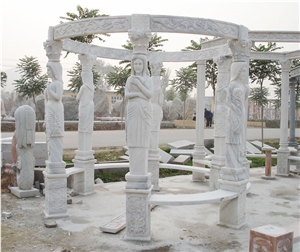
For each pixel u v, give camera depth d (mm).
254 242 3484
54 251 4312
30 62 17906
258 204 6891
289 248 3480
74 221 5598
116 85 20031
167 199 4859
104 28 4988
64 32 5426
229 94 5441
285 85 10055
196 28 4832
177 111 27484
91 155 7555
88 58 7262
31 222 5516
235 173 5375
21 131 7039
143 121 4680
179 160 11336
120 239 4809
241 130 5430
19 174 7215
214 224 5531
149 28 4676
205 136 17531
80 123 7445
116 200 7004
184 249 4496
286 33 8039
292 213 6266
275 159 13039
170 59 8328
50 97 5664
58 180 5746
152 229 5254
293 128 12227
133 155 4750
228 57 7203
